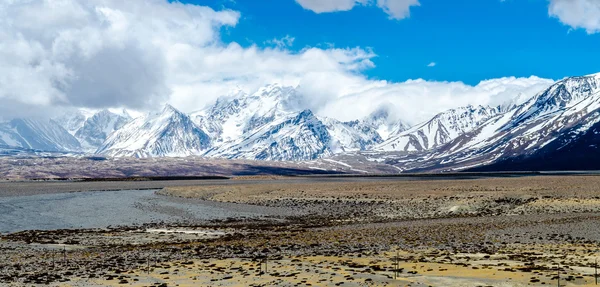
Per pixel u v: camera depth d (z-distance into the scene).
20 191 158.00
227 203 116.56
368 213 96.00
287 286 33.72
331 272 38.41
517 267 39.16
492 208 95.06
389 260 43.78
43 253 54.06
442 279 34.81
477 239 57.44
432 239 58.19
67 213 97.00
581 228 64.12
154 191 158.62
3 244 61.16
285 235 66.06
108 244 60.78
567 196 105.44
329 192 130.50
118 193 150.38
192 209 104.19
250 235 67.06
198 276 37.97
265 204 113.88
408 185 148.00
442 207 98.12
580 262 41.03
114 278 37.72
